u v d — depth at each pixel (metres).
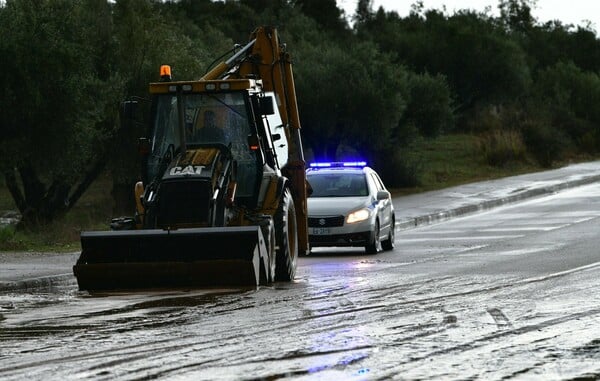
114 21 58.41
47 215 56.34
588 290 24.53
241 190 30.39
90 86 53.09
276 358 16.42
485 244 40.84
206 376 15.03
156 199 28.30
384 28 127.88
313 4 136.88
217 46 73.00
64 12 51.66
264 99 30.59
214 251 27.52
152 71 56.75
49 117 49.22
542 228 46.97
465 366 15.52
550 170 88.50
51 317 22.27
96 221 54.34
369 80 72.94
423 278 28.81
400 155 77.88
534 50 152.75
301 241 34.16
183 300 24.91
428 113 82.56
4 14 49.00
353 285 27.73
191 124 30.48
